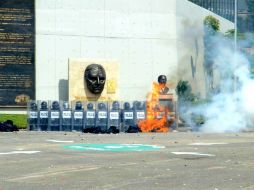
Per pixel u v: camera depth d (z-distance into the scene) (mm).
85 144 32500
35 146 30766
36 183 17656
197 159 24734
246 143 34156
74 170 20625
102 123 48812
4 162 23000
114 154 26469
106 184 17547
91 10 57344
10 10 54719
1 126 47375
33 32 55344
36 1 55594
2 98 54500
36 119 49031
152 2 59250
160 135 42812
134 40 58594
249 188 16984
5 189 16547
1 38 54531
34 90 55312
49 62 56094
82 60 55656
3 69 54594
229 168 21641
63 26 56594
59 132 46812
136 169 21047
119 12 58156
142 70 58781
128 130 48188
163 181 18188
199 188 16891
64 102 49250
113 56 57906
